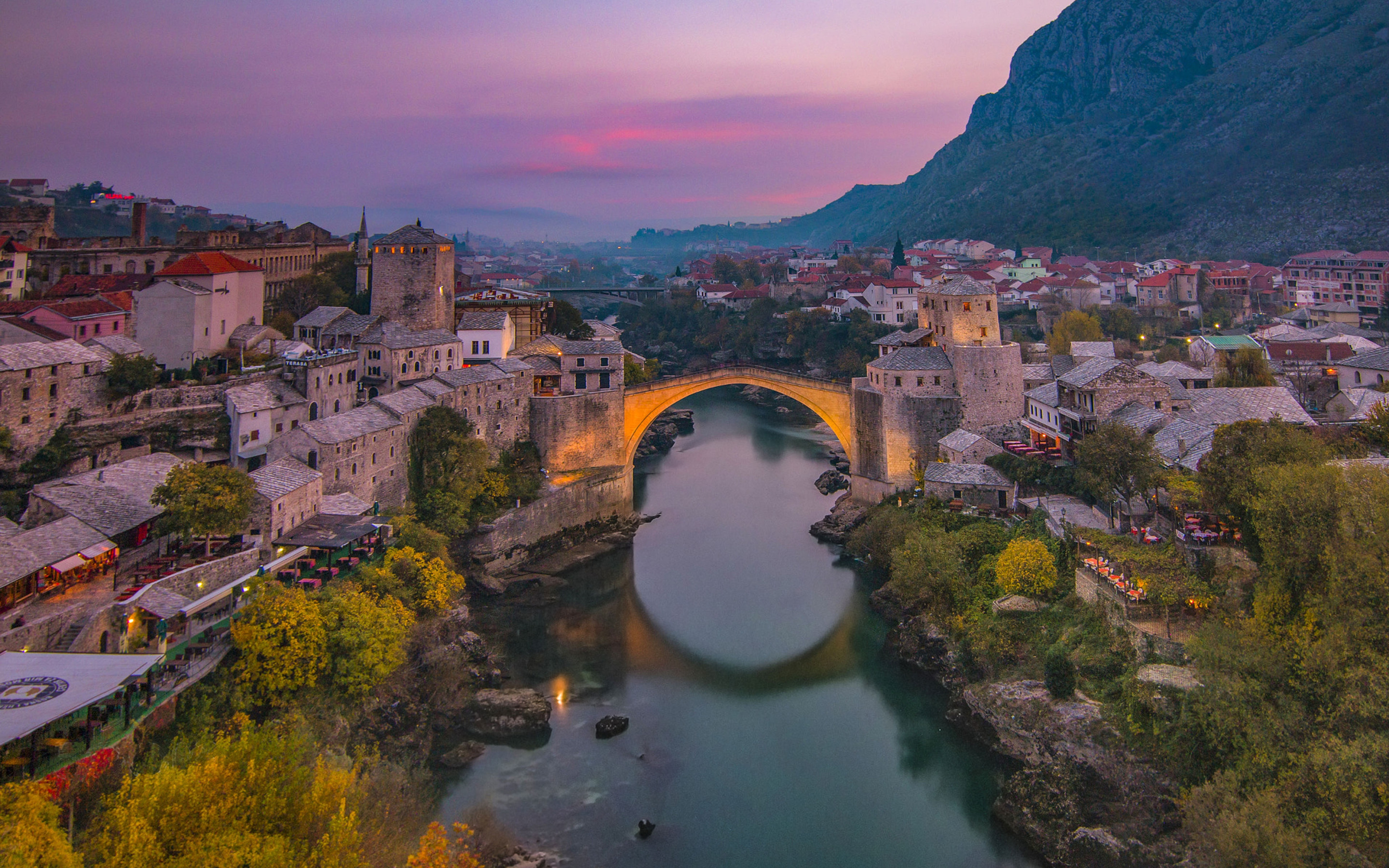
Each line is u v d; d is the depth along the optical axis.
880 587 109.38
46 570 67.19
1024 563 85.19
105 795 48.28
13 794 42.47
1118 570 79.88
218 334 117.75
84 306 110.25
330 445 94.50
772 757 76.25
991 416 122.75
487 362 134.12
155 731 59.94
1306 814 51.66
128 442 92.62
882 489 127.62
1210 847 53.34
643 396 138.00
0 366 81.88
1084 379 109.25
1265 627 62.84
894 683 88.75
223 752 48.47
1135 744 66.44
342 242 197.62
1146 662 71.31
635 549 127.19
